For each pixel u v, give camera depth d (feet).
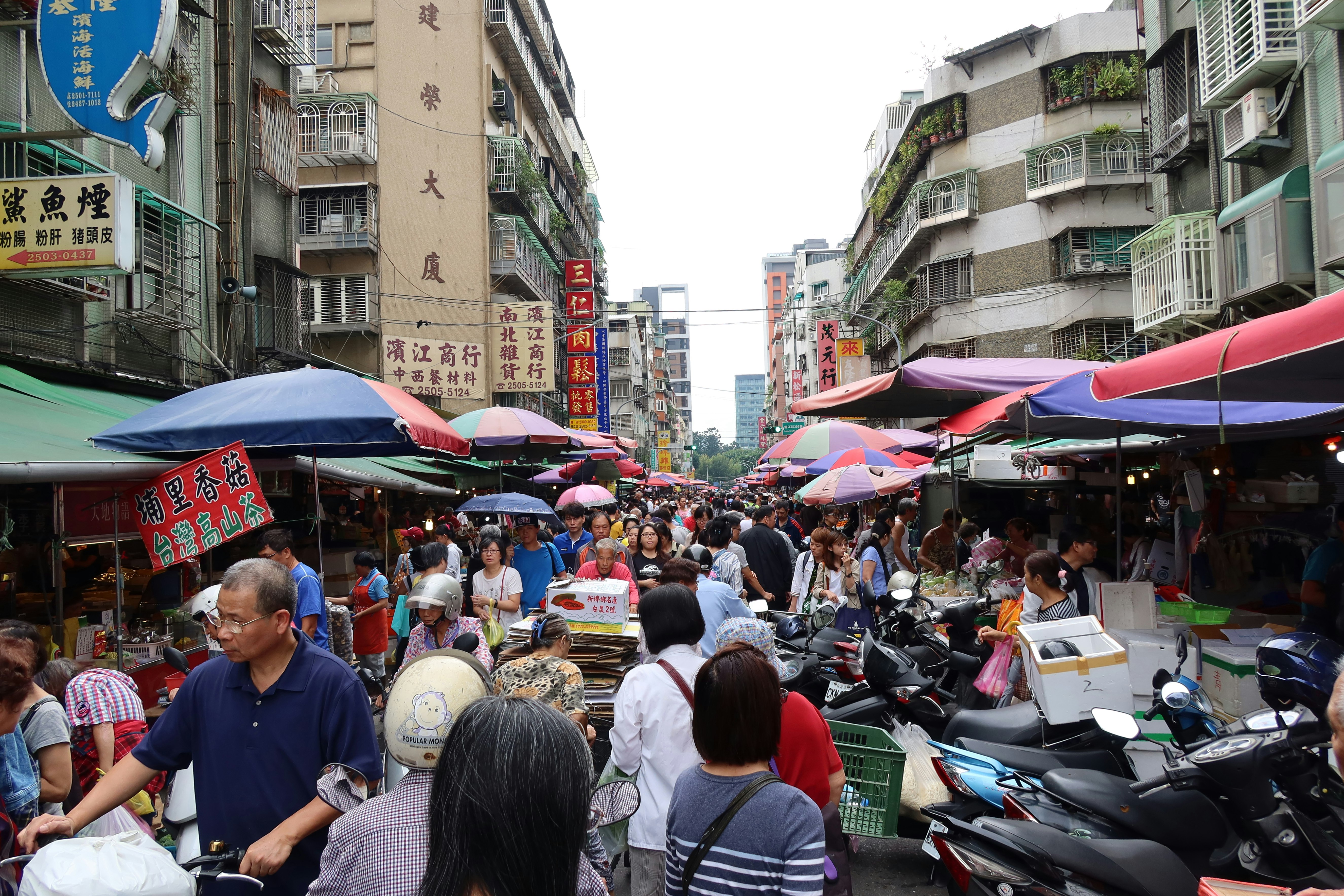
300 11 49.65
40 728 10.42
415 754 6.65
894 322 110.63
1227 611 19.76
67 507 21.70
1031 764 12.94
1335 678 10.13
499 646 20.88
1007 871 10.48
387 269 82.33
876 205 118.73
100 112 22.43
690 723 10.37
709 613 16.12
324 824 8.26
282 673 8.78
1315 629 18.26
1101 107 80.07
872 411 28.91
